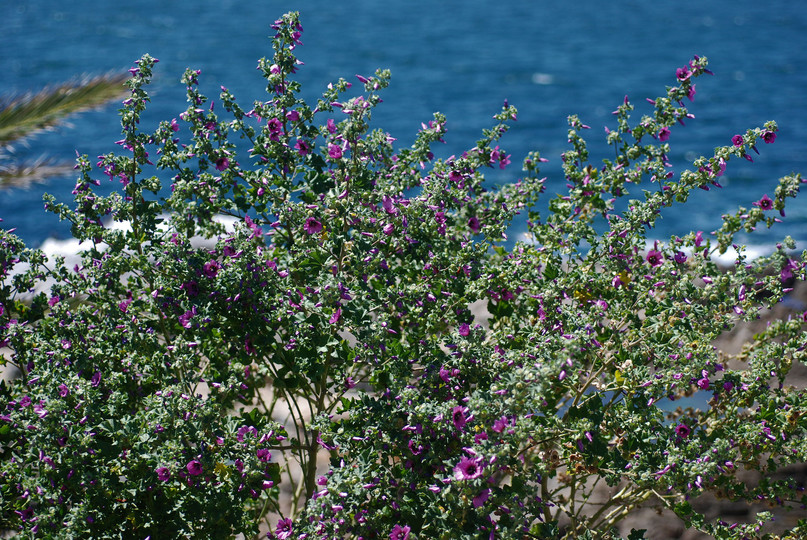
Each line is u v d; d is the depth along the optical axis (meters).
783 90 49.59
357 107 4.14
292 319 4.03
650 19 89.81
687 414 4.80
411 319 4.11
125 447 3.71
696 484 3.68
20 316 4.41
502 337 4.03
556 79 54.78
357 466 3.65
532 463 3.69
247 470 3.57
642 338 4.04
